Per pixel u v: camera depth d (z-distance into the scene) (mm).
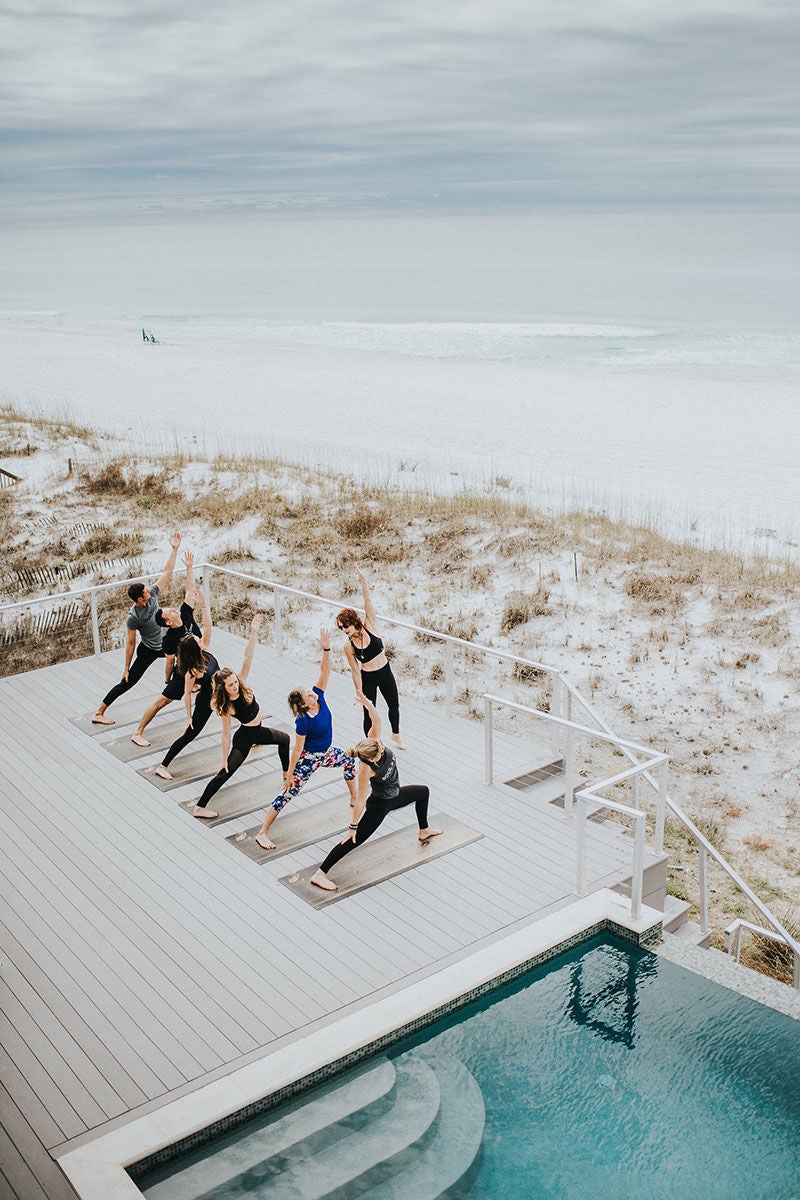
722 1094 6109
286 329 67625
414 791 8266
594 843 8719
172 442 29812
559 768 10352
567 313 72938
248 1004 6656
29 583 20297
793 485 25625
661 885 8461
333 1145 5676
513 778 9922
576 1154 5633
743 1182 5457
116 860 8484
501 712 15117
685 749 14234
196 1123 5609
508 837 8812
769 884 11609
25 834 8930
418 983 6828
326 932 7449
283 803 8523
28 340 59750
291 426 33406
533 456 29188
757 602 17812
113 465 26438
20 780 9930
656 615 17734
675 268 104375
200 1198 5309
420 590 19344
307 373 45938
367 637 9922
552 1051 6473
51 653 17641
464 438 31672
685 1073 6277
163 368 47281
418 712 11570
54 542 22047
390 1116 5895
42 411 34500
